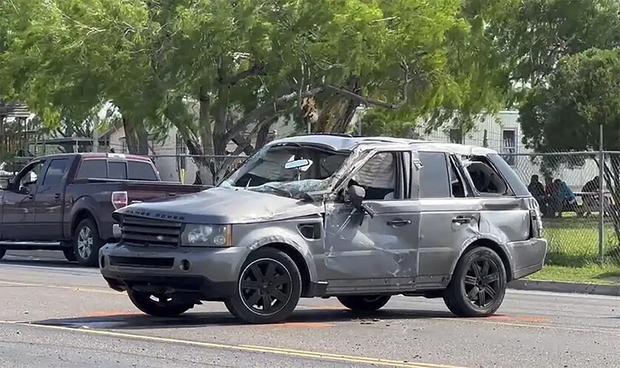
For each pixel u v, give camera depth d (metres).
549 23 41.66
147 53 28.19
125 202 19.52
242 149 34.97
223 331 10.30
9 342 9.59
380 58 30.23
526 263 12.82
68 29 28.28
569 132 31.22
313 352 9.18
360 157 11.55
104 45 28.06
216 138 32.00
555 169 26.56
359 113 45.22
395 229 11.55
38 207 21.14
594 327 11.61
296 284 10.79
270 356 8.94
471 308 12.23
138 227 10.70
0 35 32.97
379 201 11.51
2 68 31.09
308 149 11.84
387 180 11.75
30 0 29.66
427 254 11.79
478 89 39.69
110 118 36.09
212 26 27.23
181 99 29.06
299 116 34.06
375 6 29.02
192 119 29.91
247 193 11.12
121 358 8.79
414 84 32.50
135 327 10.64
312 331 10.52
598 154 21.03
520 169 27.69
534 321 12.05
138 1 28.61
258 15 27.80
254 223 10.54
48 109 33.62
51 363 8.56
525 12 41.41
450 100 35.81
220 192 11.27
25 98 33.28
